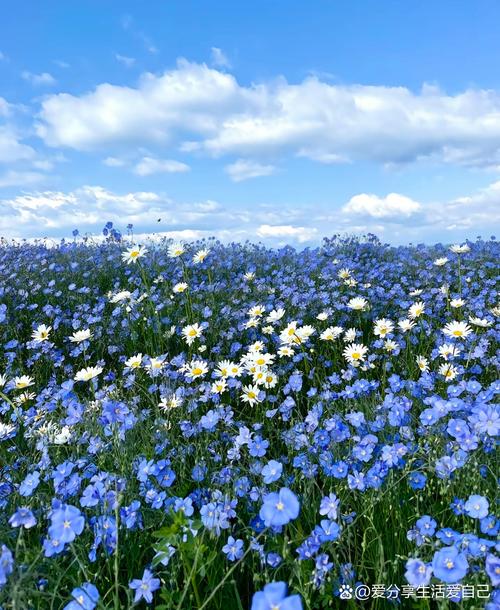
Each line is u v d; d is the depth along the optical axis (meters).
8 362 6.56
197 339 7.04
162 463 3.20
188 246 13.40
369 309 7.46
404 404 3.75
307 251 13.23
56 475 3.03
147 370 5.71
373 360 6.21
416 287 9.59
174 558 2.53
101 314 8.20
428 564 2.22
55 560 2.44
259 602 1.53
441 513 2.96
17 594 1.90
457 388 3.94
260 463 3.31
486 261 11.73
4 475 3.64
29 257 12.18
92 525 2.79
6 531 2.61
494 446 3.17
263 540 2.75
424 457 3.24
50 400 5.05
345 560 2.56
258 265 11.86
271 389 5.56
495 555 2.31
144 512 2.94
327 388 5.03
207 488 3.25
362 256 13.12
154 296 8.01
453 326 5.75
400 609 2.43
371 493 2.96
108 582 2.59
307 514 2.93
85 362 6.72
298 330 6.00
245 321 7.48
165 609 2.14
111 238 12.57
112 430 3.68
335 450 3.40
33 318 8.21
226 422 4.25
